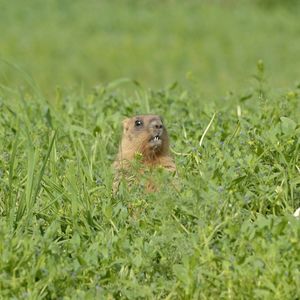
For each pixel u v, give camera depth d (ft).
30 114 59.16
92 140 54.54
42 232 40.78
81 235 39.81
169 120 57.77
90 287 35.45
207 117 55.98
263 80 61.62
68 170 44.73
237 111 56.70
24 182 45.50
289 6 187.62
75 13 179.93
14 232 39.22
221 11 183.83
